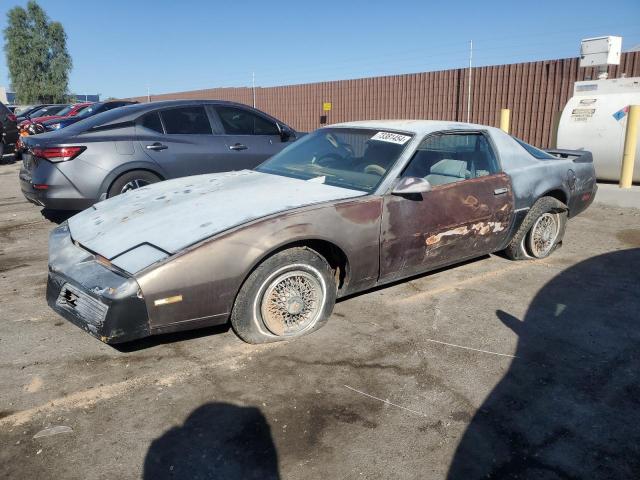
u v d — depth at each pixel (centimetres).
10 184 1064
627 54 989
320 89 1658
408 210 376
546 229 506
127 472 227
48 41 5609
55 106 2189
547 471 230
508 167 460
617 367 316
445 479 225
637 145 811
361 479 224
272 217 321
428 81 1327
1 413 266
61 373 304
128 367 311
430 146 408
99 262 308
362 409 272
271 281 325
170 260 288
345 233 343
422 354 329
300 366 313
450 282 453
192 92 2453
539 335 356
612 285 447
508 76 1150
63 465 230
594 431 257
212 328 361
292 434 252
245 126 702
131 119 620
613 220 686
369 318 379
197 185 403
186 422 260
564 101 1070
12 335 351
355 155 416
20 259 527
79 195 581
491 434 254
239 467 230
